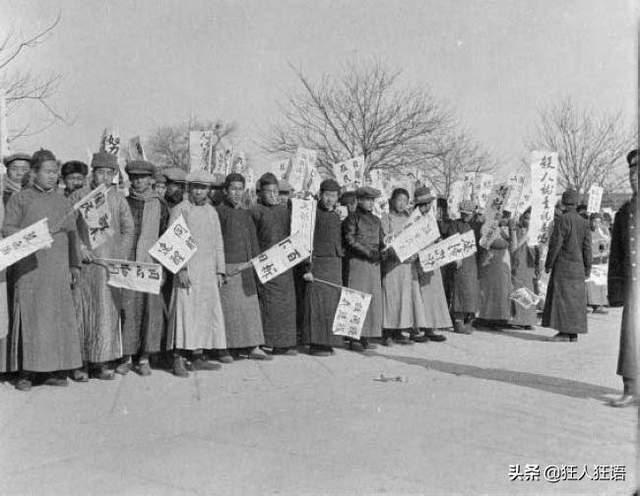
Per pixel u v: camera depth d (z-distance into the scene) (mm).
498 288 11594
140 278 7098
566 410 6250
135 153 8398
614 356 9227
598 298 15305
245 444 5141
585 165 27703
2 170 6699
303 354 9055
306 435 5367
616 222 6551
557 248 10578
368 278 9367
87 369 7414
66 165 7566
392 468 4668
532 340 10727
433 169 27875
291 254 8320
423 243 9391
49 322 6621
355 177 11141
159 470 4609
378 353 9234
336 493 4250
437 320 10312
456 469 4676
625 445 5238
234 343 8297
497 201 11070
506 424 5750
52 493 4227
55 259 6715
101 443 5141
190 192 7883
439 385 7219
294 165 10461
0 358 6586
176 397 6547
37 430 5430
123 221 7340
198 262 7727
